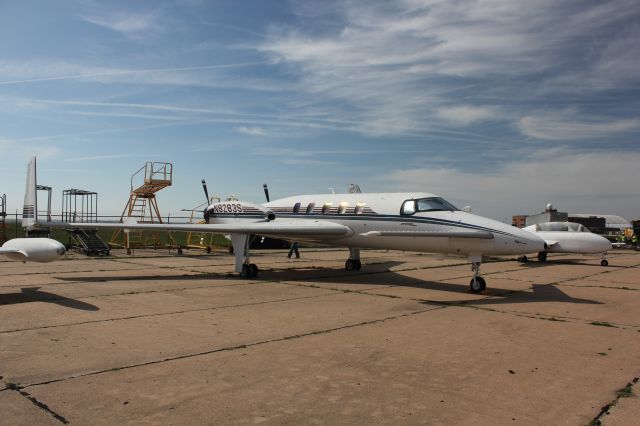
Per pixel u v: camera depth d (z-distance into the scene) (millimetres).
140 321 8070
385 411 4312
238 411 4266
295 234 14742
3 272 15516
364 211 14391
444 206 13000
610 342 7043
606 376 5402
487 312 9398
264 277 15016
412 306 9977
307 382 5066
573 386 5047
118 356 5930
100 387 4820
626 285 14117
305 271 17156
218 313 8906
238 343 6668
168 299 10445
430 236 12242
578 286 13797
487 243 11656
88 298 10414
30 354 5973
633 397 4734
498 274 17062
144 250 28406
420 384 5059
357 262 17453
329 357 6027
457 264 21047
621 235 45250
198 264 19469
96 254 23797
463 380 5207
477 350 6477
